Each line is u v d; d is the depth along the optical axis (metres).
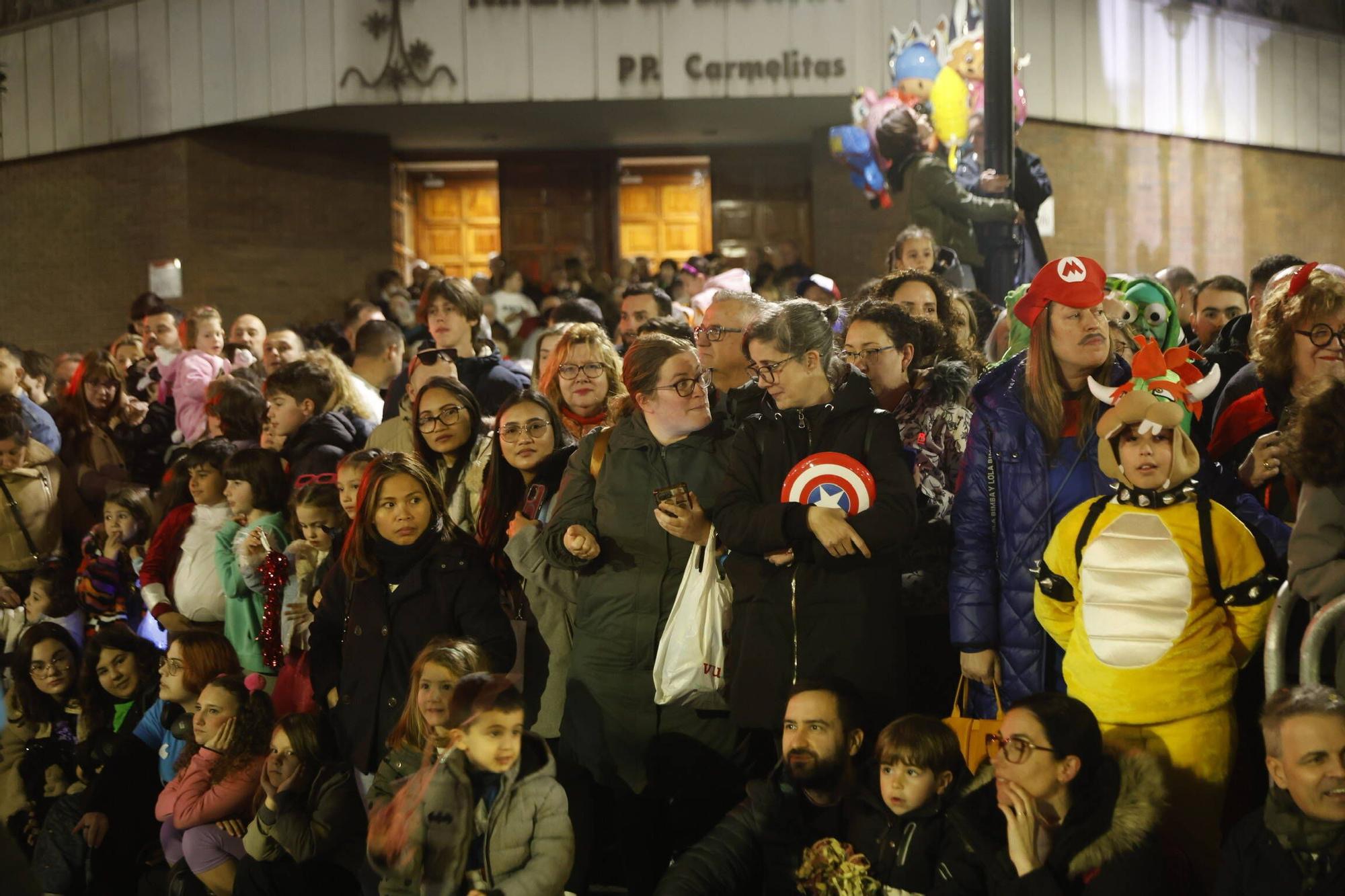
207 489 5.35
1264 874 2.73
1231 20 15.02
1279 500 3.50
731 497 3.40
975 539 3.36
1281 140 15.57
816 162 14.32
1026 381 3.30
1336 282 3.40
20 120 14.45
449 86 12.62
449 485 4.39
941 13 12.30
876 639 3.30
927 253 5.82
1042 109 13.38
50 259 14.43
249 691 4.45
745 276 5.60
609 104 12.87
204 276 13.48
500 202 15.48
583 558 3.67
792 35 12.52
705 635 3.52
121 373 8.29
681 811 3.73
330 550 4.54
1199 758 2.98
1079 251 13.86
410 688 3.83
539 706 3.92
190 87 13.38
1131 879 2.86
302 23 12.73
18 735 5.27
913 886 3.10
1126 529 3.04
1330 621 2.83
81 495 7.04
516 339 10.45
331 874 4.01
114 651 5.15
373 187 14.40
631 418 3.79
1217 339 4.83
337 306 14.18
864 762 3.28
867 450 3.35
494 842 3.31
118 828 4.83
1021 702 2.99
